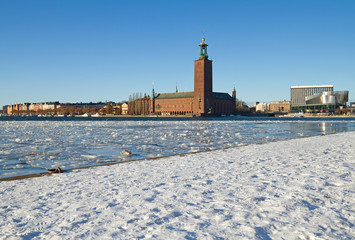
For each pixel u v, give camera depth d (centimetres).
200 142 2783
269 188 933
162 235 605
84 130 4678
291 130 4650
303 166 1314
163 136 3462
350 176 1087
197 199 835
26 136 3466
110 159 1803
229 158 1616
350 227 625
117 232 628
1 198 898
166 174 1202
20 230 653
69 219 709
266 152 1850
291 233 603
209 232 616
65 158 1848
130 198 861
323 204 770
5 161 1742
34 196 912
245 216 698
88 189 981
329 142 2456
